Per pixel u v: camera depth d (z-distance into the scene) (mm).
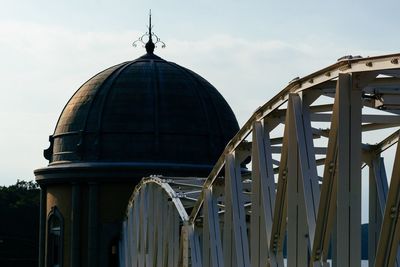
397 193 18547
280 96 24750
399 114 21641
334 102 20312
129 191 71062
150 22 78375
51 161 75875
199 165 71125
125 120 72188
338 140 19891
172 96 73312
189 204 42875
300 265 23625
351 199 19750
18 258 137750
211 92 75875
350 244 19703
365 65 19359
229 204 31156
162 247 44906
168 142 71812
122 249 69750
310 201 22500
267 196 26859
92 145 72375
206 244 34688
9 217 145750
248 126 28641
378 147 28047
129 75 74438
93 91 74438
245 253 30328
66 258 72875
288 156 23641
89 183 71625
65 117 74938
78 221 72312
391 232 18766
